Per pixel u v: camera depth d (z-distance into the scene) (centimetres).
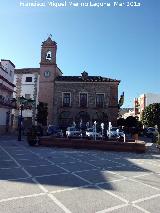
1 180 955
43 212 636
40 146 2333
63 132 3794
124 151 2212
